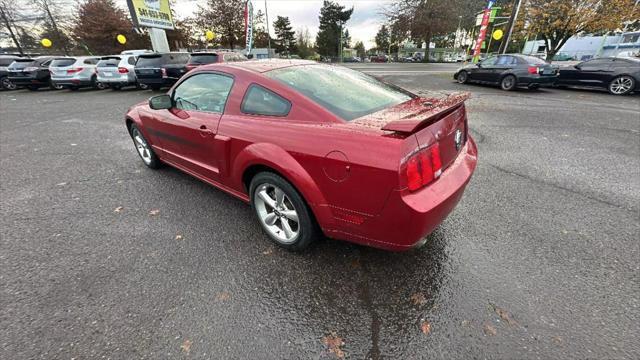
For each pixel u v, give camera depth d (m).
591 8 15.47
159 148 3.70
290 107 2.17
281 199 2.31
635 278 2.09
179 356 1.63
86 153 5.05
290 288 2.07
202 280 2.16
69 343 1.70
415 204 1.68
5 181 3.97
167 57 11.88
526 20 17.52
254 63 2.74
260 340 1.72
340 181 1.84
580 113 7.11
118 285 2.12
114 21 28.39
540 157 4.35
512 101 8.84
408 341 1.70
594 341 1.66
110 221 2.94
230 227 2.79
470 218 2.83
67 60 13.91
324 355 1.63
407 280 2.11
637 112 7.14
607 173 3.78
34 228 2.84
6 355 1.64
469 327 1.76
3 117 8.56
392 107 2.24
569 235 2.56
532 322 1.78
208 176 3.05
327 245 2.48
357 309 1.90
